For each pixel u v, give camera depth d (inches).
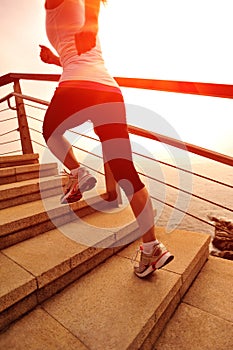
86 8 37.8
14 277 39.2
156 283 46.7
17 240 53.4
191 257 56.7
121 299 42.3
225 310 47.0
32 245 52.2
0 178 79.9
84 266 50.8
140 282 47.3
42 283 40.4
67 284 46.8
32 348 32.3
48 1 45.6
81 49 39.2
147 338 37.9
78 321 37.2
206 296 51.6
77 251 48.8
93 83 43.4
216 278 58.5
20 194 68.5
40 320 37.5
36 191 73.4
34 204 68.0
